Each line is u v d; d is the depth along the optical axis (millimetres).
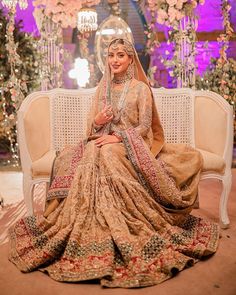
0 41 5613
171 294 2229
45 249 2531
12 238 2889
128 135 3020
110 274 2309
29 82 5445
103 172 2822
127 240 2477
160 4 4598
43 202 4102
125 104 3191
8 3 4676
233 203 3963
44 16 4738
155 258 2475
